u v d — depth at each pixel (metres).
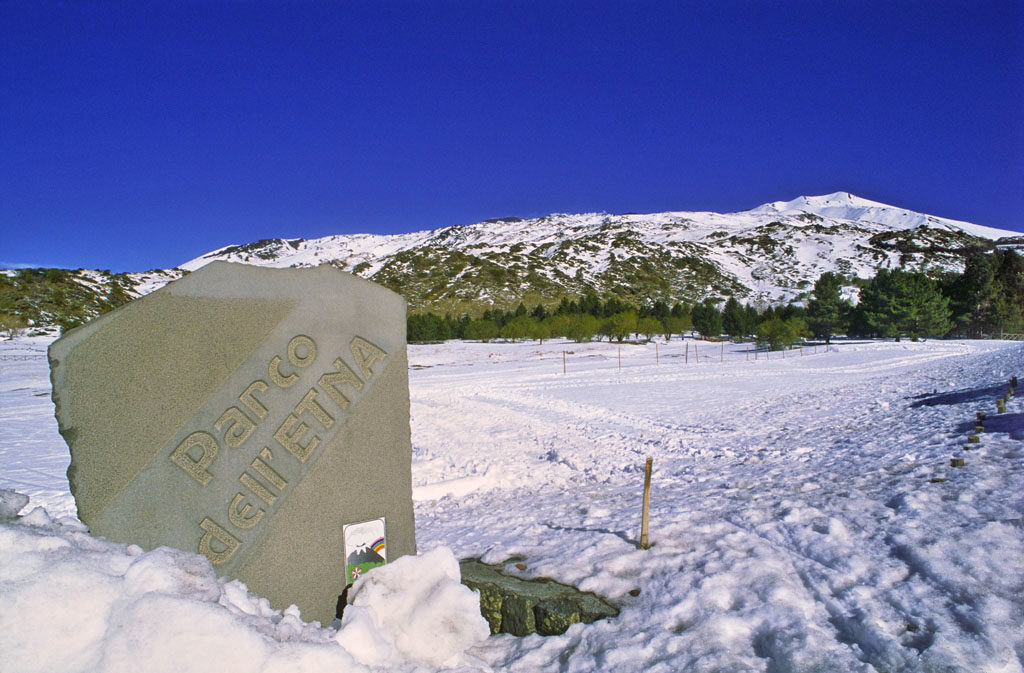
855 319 73.69
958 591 3.91
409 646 3.56
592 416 18.95
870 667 3.31
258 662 2.69
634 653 3.81
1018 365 20.06
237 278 3.92
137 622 2.62
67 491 10.67
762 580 4.52
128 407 3.66
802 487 7.34
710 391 24.73
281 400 4.02
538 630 4.39
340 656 2.88
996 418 9.81
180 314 3.77
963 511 5.29
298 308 4.07
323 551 4.14
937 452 8.11
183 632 2.62
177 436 3.76
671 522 6.19
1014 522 4.75
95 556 2.96
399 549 4.39
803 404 18.78
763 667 3.54
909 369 29.86
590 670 3.73
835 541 5.10
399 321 4.40
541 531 6.46
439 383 29.53
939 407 13.20
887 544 4.87
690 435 14.77
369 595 3.66
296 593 4.06
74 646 2.59
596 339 85.88
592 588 4.71
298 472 4.07
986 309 69.50
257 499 3.96
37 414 21.19
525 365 42.38
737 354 51.88
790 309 84.88
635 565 5.11
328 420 4.16
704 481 9.02
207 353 3.83
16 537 2.83
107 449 3.63
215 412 3.85
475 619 3.66
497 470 10.98
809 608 4.09
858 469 7.99
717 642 3.80
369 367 4.30
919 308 66.69
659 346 65.56
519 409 20.75
